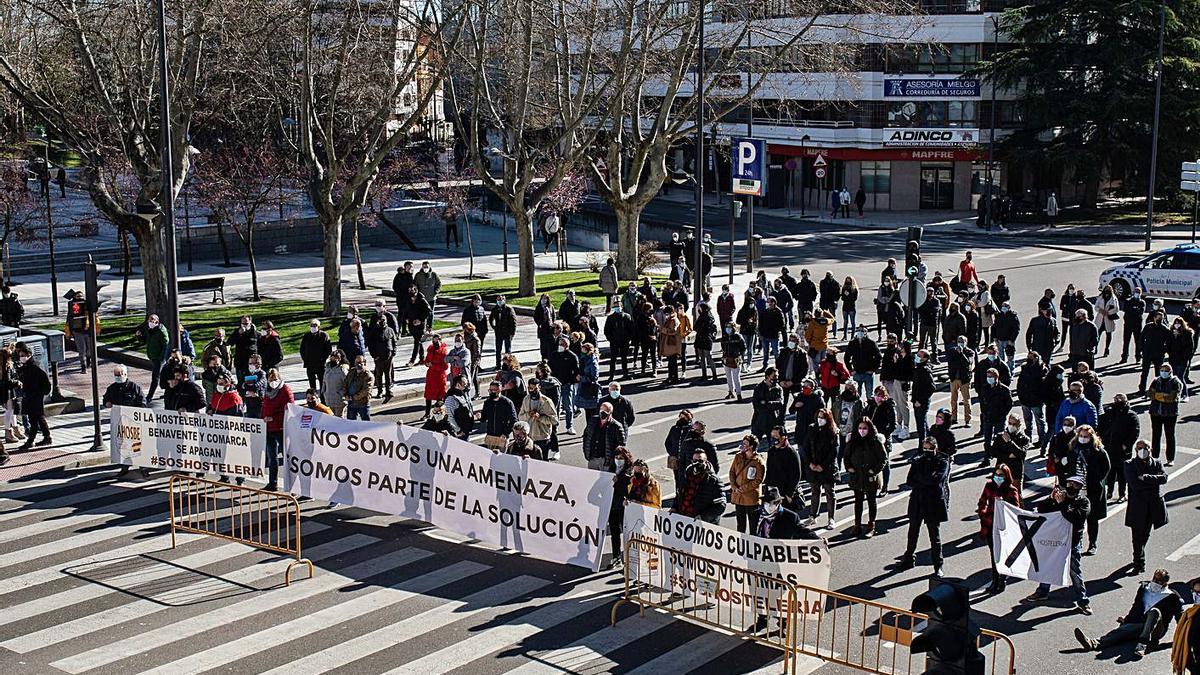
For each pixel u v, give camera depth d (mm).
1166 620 13383
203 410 22297
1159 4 55562
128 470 20453
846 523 17703
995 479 15414
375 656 13227
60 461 20922
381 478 17422
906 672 12781
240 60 36156
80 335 28094
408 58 33688
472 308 28469
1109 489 18516
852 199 67250
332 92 33719
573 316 29297
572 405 23438
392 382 26141
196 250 49750
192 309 36062
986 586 15281
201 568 15984
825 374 22000
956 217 62156
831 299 32250
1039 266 44281
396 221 55219
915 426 23203
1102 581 15453
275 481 19250
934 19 60844
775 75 61531
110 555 16438
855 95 64375
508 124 41219
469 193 58469
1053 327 25844
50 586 15328
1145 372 25266
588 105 37094
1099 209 61844
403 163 49281
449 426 18734
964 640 10742
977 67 60219
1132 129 56625
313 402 18734
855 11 49250
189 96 30406
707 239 40125
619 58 37594
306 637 13750
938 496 15445
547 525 15891
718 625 14031
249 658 13180
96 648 13461
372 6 33375
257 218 52188
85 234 49000
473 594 15109
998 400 20109
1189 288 35406
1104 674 12727
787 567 13656
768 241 53812
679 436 17422
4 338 24062
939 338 32062
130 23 33938
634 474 15672
